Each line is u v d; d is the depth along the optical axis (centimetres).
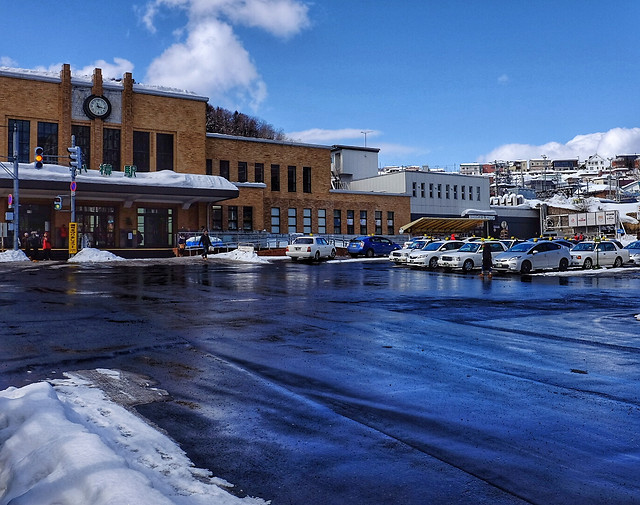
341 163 6875
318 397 593
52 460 348
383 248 4294
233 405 561
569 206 8125
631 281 2205
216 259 3459
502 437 478
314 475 397
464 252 2875
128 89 4219
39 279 2008
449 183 6544
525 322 1133
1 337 898
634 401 589
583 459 432
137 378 658
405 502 358
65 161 3962
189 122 4484
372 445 456
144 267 2744
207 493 355
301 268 2820
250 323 1078
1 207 3725
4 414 435
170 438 461
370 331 1002
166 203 4303
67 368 698
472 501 359
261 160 5016
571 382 665
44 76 3938
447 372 708
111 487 301
